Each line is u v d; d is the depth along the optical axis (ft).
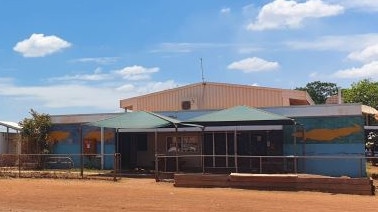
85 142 103.30
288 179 64.03
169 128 92.63
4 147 114.32
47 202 51.98
